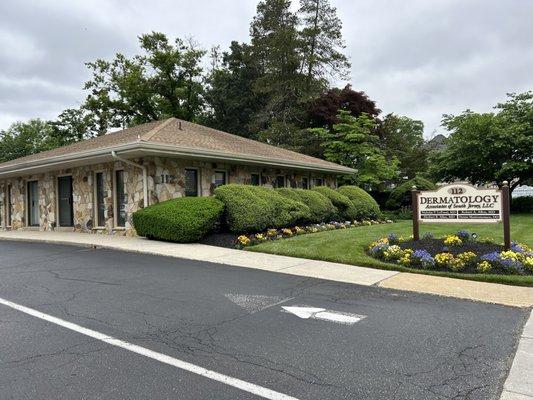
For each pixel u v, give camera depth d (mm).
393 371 3562
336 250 9641
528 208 23344
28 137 49281
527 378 3422
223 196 12227
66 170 15758
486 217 8867
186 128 16375
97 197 14688
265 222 12227
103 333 4488
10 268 8172
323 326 4734
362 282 6973
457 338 4363
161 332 4516
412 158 30734
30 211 17750
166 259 9039
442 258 7938
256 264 8484
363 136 25656
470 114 22844
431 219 9469
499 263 7617
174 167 13695
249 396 3133
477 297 6055
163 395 3146
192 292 6227
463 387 3275
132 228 13383
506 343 4223
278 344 4176
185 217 11148
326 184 22984
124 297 5941
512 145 20953
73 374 3496
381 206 26766
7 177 18422
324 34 33844
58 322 4855
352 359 3811
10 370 3568
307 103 33062
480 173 23062
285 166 17594
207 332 4516
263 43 35844
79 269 7973
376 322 4883
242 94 37062
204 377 3447
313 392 3193
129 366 3654
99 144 14922
